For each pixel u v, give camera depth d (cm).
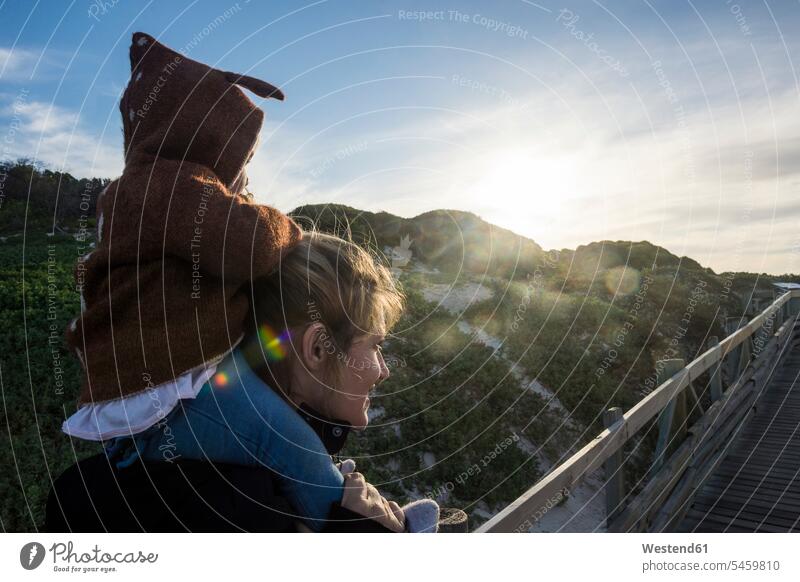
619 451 322
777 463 461
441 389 680
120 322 73
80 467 78
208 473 70
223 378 75
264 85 95
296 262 80
